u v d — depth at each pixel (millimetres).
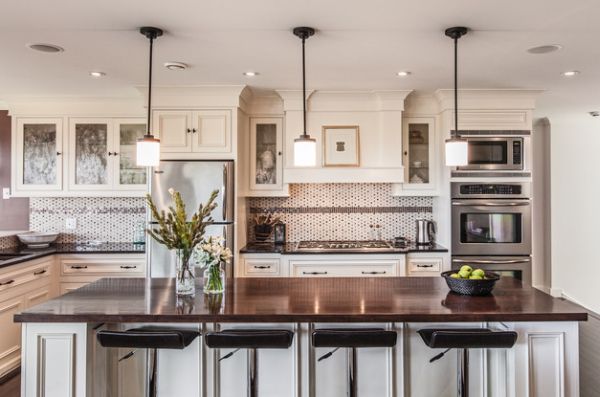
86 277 3842
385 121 3912
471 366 2289
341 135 3945
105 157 4039
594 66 3057
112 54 2777
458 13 2162
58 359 1979
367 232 4445
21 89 3686
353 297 2242
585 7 2090
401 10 2123
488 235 3830
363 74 3262
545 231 5547
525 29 2367
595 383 3156
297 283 2619
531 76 3309
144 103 3793
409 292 2361
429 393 2273
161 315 1918
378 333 1903
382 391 2250
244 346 1913
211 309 2002
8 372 3166
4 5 2059
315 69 3145
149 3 2039
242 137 3916
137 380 2299
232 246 3650
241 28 2346
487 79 3393
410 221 4441
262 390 2246
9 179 4352
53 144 4031
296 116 3930
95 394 2084
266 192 4020
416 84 3578
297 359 2209
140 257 3871
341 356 2254
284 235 4273
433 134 4031
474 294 2268
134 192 4043
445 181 3881
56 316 1918
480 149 3838
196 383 2256
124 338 1898
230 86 3572
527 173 3820
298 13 2154
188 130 3697
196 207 3590
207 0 2008
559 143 5438
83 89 3686
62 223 4371
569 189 5457
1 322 3080
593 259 5484
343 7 2088
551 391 1989
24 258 3307
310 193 4449
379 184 4449
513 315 1917
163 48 2666
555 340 2000
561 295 5461
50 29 2359
